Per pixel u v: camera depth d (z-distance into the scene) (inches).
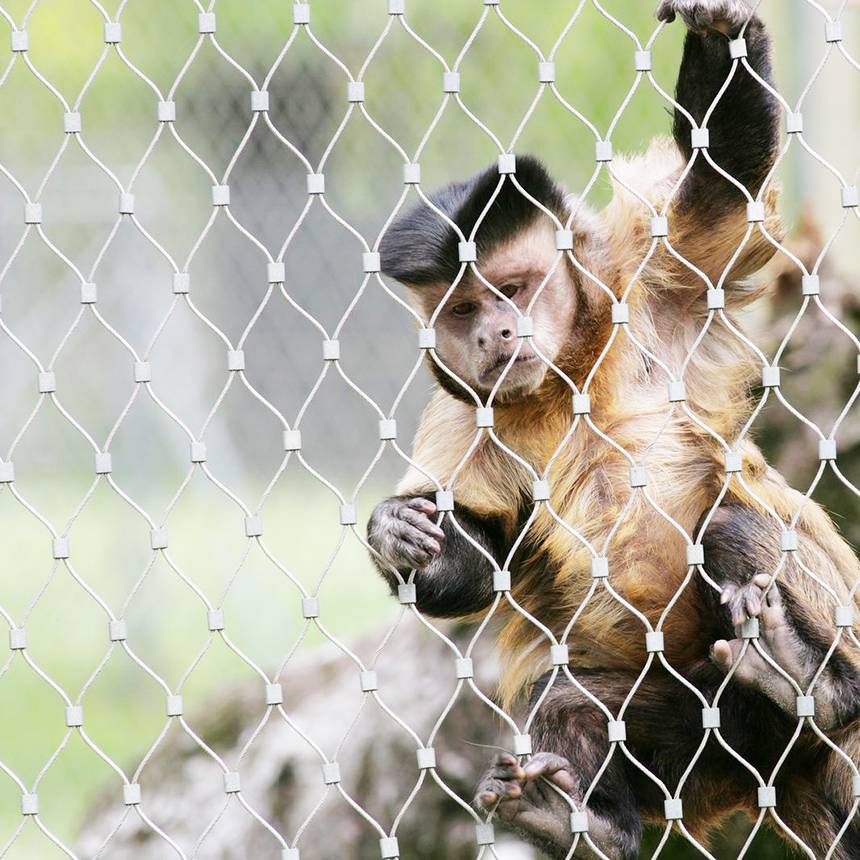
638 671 360.5
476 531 369.1
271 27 632.4
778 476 374.6
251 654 723.4
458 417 378.0
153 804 539.5
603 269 364.5
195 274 713.6
